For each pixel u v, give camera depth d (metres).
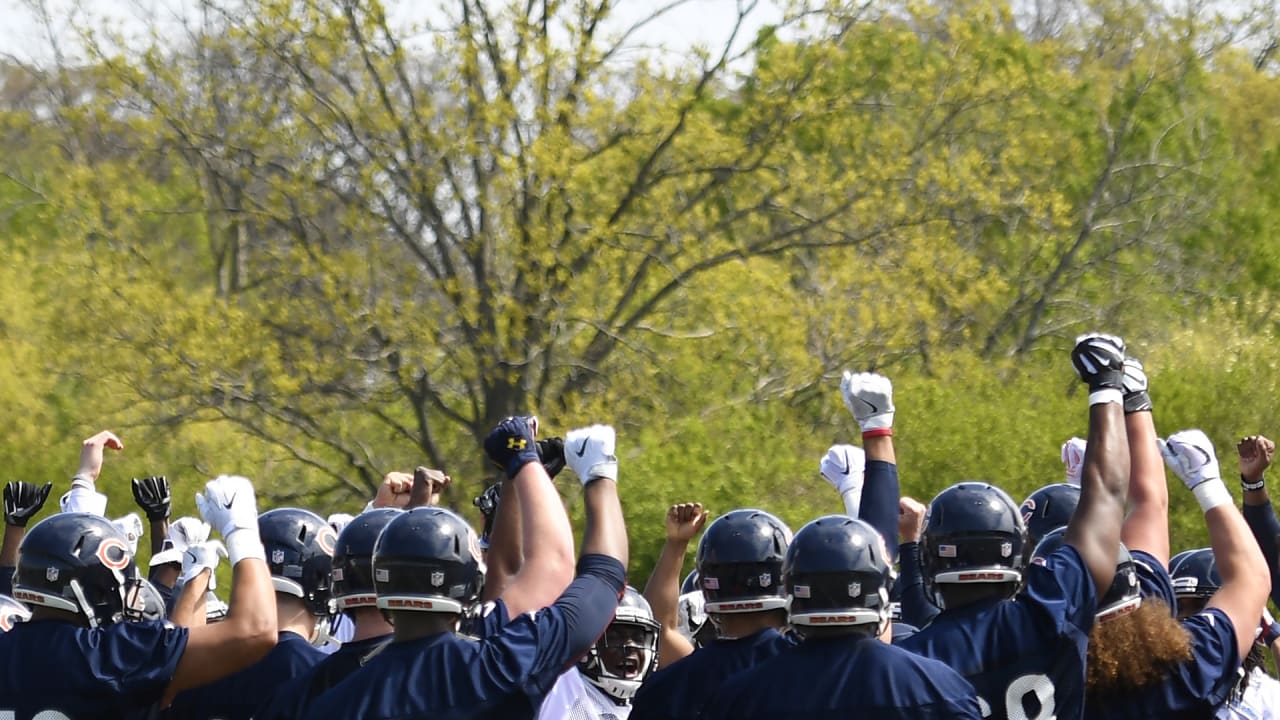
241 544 11.29
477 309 44.66
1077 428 42.22
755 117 46.34
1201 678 10.85
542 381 45.19
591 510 10.81
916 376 44.59
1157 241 58.47
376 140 44.62
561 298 44.00
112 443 18.67
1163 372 41.91
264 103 45.94
